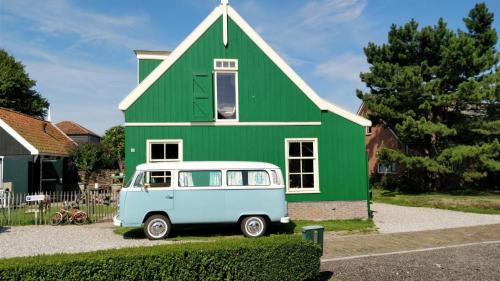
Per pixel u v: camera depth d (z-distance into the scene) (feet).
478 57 89.40
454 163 89.76
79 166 100.27
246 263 23.31
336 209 52.11
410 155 96.22
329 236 41.45
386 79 96.27
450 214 61.93
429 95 89.86
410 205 77.05
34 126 92.27
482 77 92.07
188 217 39.11
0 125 75.46
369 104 98.02
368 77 98.02
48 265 19.98
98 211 54.65
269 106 52.16
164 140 49.19
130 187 38.93
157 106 49.34
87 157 100.48
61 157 90.48
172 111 49.65
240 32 52.29
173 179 39.34
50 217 51.08
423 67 92.79
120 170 112.37
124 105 48.55
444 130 87.15
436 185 103.19
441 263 30.25
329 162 52.70
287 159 51.98
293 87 52.90
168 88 49.80
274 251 23.85
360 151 53.21
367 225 47.75
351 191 52.70
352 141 53.26
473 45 89.92
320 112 53.16
